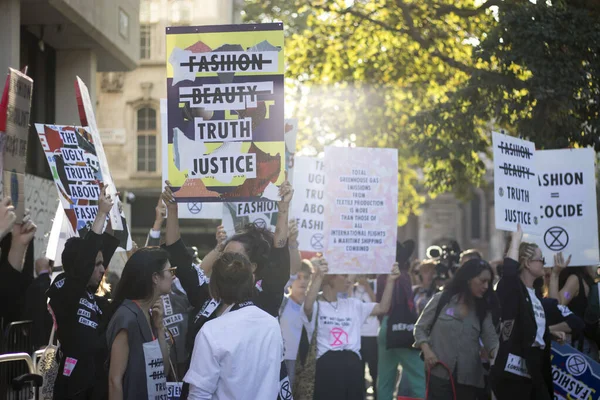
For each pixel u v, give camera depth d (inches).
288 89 965.8
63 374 239.5
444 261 543.5
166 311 304.5
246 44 262.8
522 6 647.1
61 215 319.9
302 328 369.4
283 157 260.8
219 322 197.8
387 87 945.5
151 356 227.6
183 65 263.6
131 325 225.5
